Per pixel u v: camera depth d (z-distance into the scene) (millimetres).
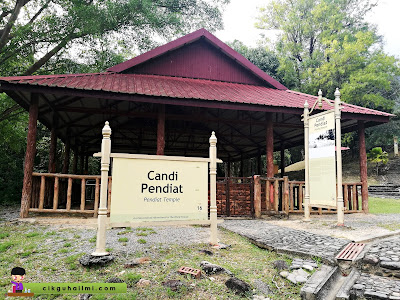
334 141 6773
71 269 3740
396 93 27406
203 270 3670
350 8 27938
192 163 4680
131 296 3025
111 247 4555
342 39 25938
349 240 5035
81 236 5348
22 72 13773
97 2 12297
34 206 7422
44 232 5703
